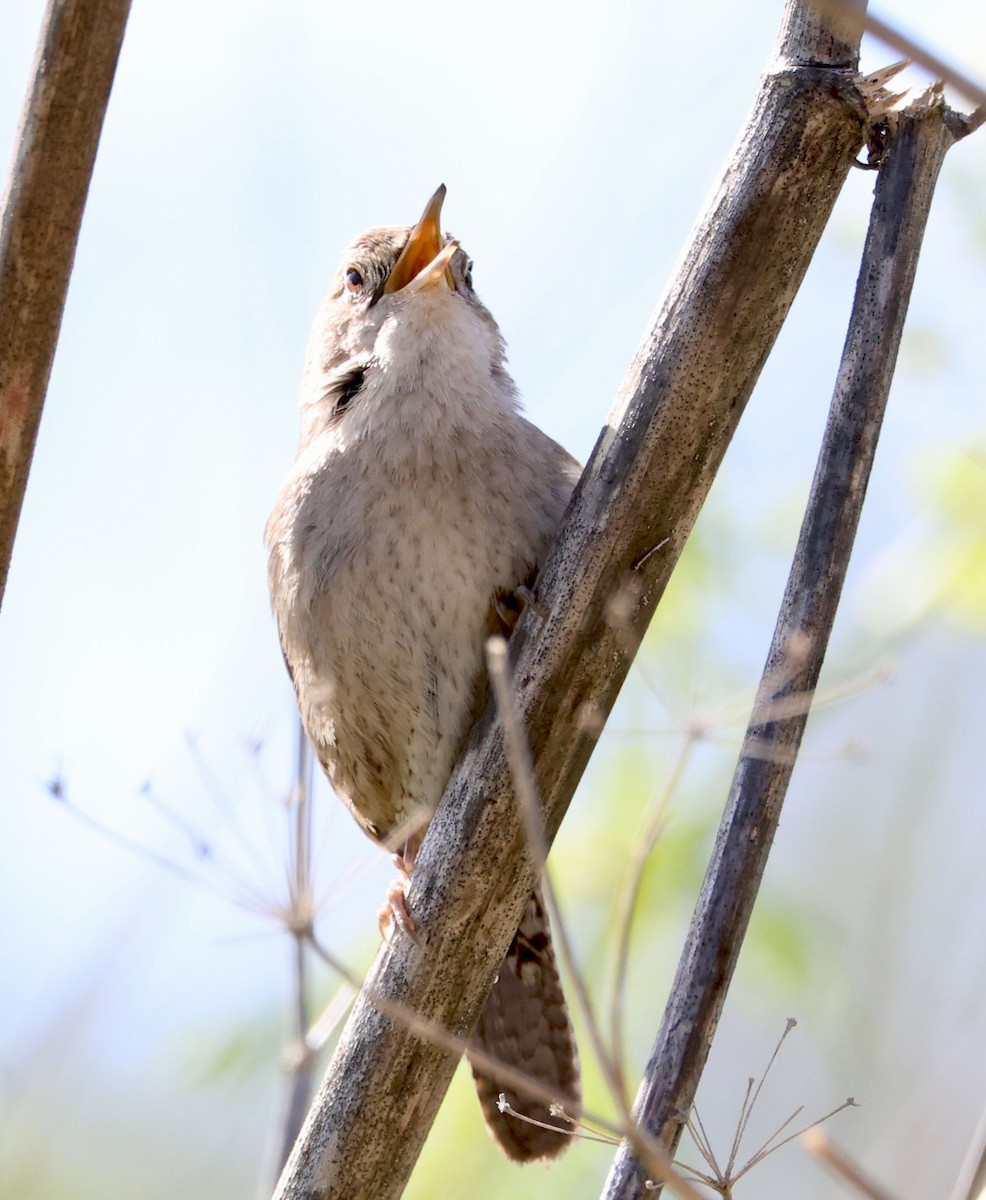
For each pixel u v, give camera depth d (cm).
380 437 671
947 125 525
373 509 657
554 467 676
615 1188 459
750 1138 894
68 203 460
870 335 513
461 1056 531
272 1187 569
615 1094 359
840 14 334
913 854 908
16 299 465
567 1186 777
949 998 861
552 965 764
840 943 868
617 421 523
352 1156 521
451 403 671
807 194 503
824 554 500
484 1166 783
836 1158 359
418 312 693
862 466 506
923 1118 798
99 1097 998
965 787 938
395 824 748
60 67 452
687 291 513
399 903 538
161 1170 998
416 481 657
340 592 659
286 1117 577
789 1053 923
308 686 696
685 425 514
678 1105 469
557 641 521
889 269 515
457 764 536
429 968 524
